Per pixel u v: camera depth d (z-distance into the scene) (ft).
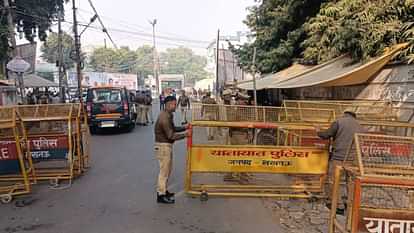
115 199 21.53
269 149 21.74
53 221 18.06
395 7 30.50
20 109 26.13
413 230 11.67
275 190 22.35
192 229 16.93
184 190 23.30
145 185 24.52
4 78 72.64
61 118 25.76
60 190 23.66
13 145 23.93
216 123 21.84
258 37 61.21
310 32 41.98
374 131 26.76
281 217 18.65
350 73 29.63
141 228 17.02
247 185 23.09
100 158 34.12
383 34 29.32
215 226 17.31
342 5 36.09
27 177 23.38
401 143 12.87
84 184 25.02
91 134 52.85
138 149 38.91
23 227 17.31
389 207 12.28
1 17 64.59
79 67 81.10
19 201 21.43
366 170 12.25
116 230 16.79
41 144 25.75
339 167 14.16
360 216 11.69
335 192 14.24
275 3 56.08
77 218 18.44
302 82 33.71
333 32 35.01
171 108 21.09
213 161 21.81
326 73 34.27
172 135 20.75
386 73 30.60
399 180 11.56
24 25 84.07
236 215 18.88
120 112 53.21
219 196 21.88
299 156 21.85
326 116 26.89
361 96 34.91
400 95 28.81
